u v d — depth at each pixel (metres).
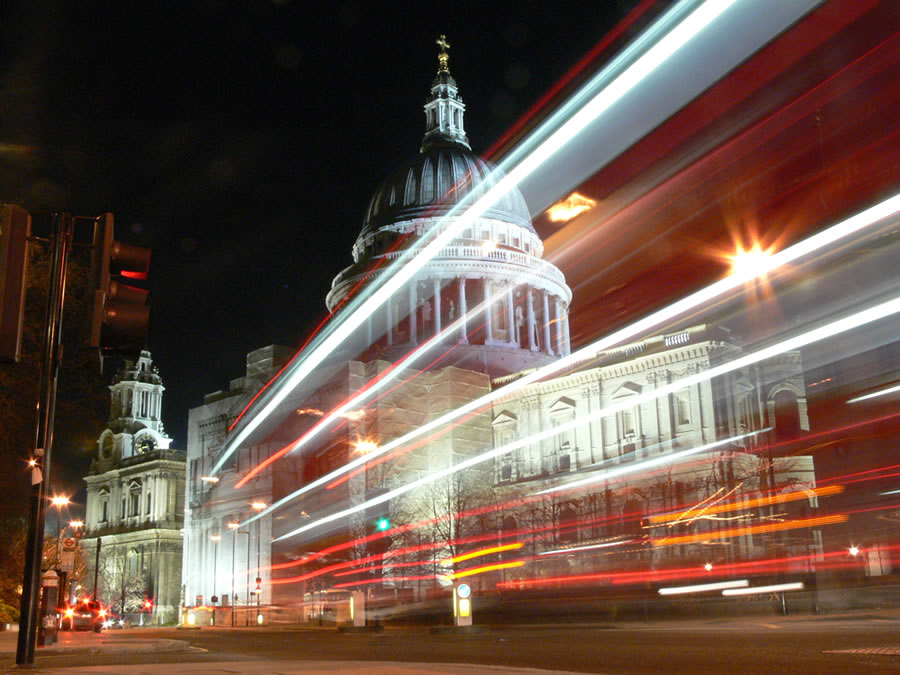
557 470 102.31
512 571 92.88
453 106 149.50
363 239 138.00
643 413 97.31
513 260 129.00
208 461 133.62
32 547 13.42
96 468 167.00
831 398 88.19
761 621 39.53
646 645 24.45
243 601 114.69
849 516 82.75
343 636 43.09
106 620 97.38
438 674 13.44
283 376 126.81
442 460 107.31
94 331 11.82
